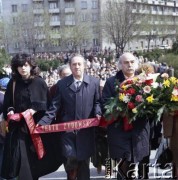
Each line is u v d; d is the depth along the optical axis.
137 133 4.67
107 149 5.46
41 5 79.06
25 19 71.44
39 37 71.81
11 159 4.81
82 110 4.88
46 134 5.04
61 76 6.33
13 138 4.84
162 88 4.49
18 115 4.80
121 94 4.53
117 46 62.41
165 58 29.70
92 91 4.93
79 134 4.90
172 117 4.62
